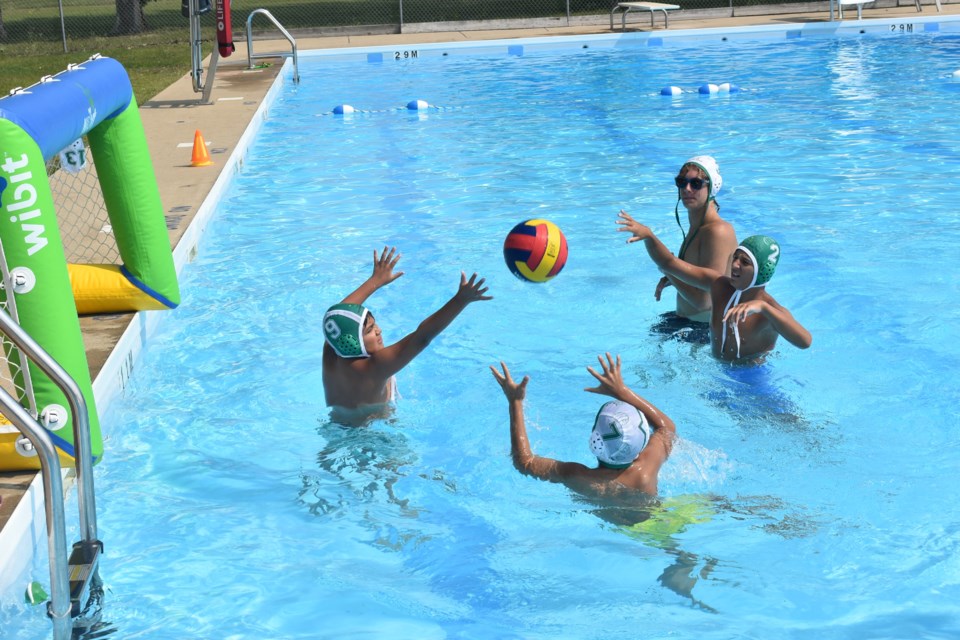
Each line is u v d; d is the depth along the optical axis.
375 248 7.80
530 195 9.29
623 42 20.64
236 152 10.56
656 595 3.58
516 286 6.84
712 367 5.42
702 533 3.90
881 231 7.77
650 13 23.31
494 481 4.40
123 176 5.72
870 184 9.19
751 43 20.12
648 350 5.70
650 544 3.86
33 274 4.04
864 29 20.64
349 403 4.84
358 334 4.64
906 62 16.77
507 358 5.70
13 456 4.06
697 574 3.67
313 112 14.31
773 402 4.98
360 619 3.53
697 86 15.42
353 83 17.03
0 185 3.97
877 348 5.63
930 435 4.66
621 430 3.91
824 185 9.23
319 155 11.38
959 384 5.16
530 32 22.11
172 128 12.11
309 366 5.71
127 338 5.63
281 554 3.95
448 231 8.20
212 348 6.01
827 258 7.19
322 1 33.12
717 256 5.95
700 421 4.78
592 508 4.03
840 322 6.02
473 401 5.16
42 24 29.78
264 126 13.33
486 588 3.68
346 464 4.62
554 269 4.91
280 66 18.20
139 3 26.98
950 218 8.00
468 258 7.47
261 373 5.64
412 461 4.61
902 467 4.38
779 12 23.58
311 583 3.75
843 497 4.14
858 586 3.59
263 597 3.68
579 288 6.77
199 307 6.65
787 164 10.14
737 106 13.61
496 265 7.30
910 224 7.90
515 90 15.71
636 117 13.12
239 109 13.40
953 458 4.45
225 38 13.73
